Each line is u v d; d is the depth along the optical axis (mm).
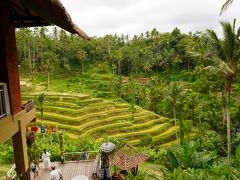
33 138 10281
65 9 4152
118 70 89625
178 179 10141
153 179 12492
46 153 12406
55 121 41750
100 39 106688
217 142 27375
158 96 55344
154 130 41688
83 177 9477
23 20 7996
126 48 95375
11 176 9523
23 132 8094
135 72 90375
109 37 110750
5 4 7098
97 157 12812
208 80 50750
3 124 6445
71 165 12734
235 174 11219
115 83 68625
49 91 59875
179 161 12906
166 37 95188
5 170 13883
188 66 80375
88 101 48156
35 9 4418
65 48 92438
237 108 42531
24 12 8117
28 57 86250
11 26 7766
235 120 39438
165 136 40781
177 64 84688
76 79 77000
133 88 63719
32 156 11312
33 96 50406
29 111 9227
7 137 6660
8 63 7094
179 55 84312
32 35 87562
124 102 58844
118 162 12391
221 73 18828
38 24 8617
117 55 92750
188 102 45812
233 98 47219
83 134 37812
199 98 49469
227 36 17406
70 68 87875
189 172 10727
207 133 33938
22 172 7973
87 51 94938
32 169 11273
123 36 122375
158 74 85062
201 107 45469
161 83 64562
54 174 9961
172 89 34656
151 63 86188
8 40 7258
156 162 24312
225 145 26922
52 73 79312
